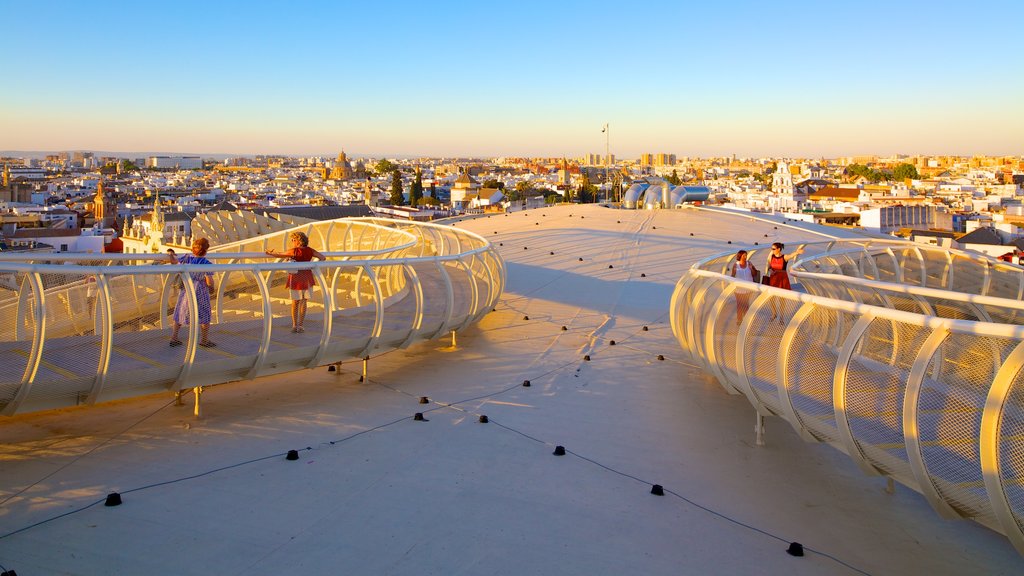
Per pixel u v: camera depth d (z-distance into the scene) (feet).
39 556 21.94
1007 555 24.17
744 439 34.27
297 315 39.63
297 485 27.84
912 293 33.78
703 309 37.81
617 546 24.40
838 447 26.37
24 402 28.32
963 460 21.18
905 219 311.68
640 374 45.01
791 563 23.62
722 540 25.00
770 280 44.06
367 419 35.27
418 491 27.86
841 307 26.27
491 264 60.03
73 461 28.63
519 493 28.09
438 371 44.19
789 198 416.46
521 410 37.70
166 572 21.62
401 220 87.51
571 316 62.13
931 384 23.25
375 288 39.65
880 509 27.45
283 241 81.35
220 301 41.45
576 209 141.08
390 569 22.49
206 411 35.04
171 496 26.32
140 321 44.09
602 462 31.32
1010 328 20.17
